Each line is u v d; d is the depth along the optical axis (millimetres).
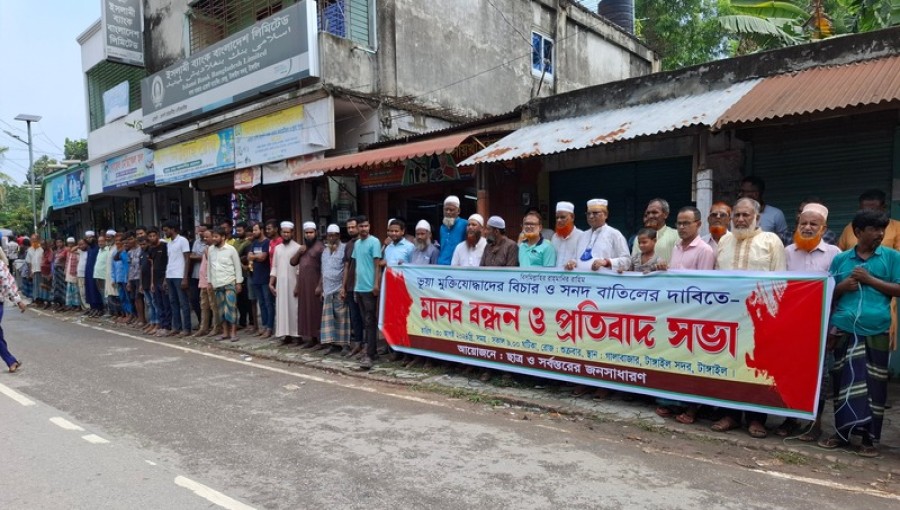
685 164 7750
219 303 9266
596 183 8594
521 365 5961
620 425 4867
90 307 13508
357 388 6258
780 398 4355
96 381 6625
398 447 4387
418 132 11625
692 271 4797
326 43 10188
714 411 5043
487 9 13359
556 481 3740
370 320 7203
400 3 11383
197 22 14156
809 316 4238
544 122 8555
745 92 6324
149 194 17656
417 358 7125
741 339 4535
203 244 10188
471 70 12906
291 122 10922
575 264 5586
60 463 4105
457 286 6488
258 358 8039
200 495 3564
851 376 4090
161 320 10469
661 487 3641
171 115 13711
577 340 5523
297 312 8547
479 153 7754
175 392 6098
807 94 5613
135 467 4023
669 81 7375
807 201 5246
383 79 11062
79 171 19469
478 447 4383
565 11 15586
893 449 4215
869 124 6262
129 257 11406
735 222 4781
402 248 7336
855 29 9820
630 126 6656
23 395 6020
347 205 11320
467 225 6926
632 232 8250
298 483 3734
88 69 18297
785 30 9797
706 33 20109
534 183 9000
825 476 3818
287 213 12727
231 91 11883
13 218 35875
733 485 3668
